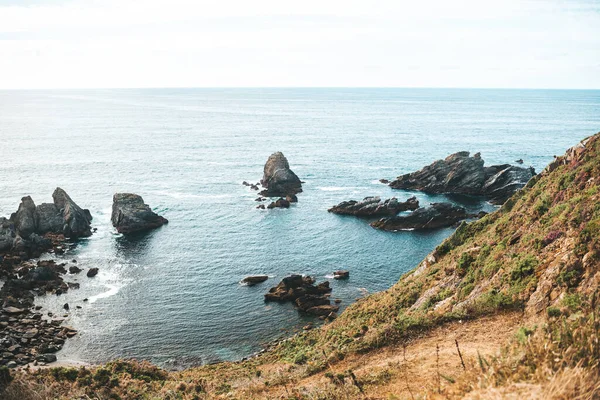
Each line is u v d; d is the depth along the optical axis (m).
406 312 33.72
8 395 19.34
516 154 161.88
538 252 25.44
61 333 51.00
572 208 27.03
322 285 61.59
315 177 129.75
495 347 17.97
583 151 35.59
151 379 31.83
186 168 140.88
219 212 97.31
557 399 7.47
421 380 15.44
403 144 189.88
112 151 168.88
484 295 24.02
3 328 51.66
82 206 99.38
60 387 25.86
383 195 111.25
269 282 64.25
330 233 84.69
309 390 17.25
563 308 15.98
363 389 15.66
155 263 70.94
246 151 173.75
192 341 50.03
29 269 66.38
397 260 72.06
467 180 111.12
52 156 155.50
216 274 67.00
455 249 42.34
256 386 22.25
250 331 51.91
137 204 88.62
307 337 42.75
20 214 82.25
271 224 89.75
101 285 63.22
